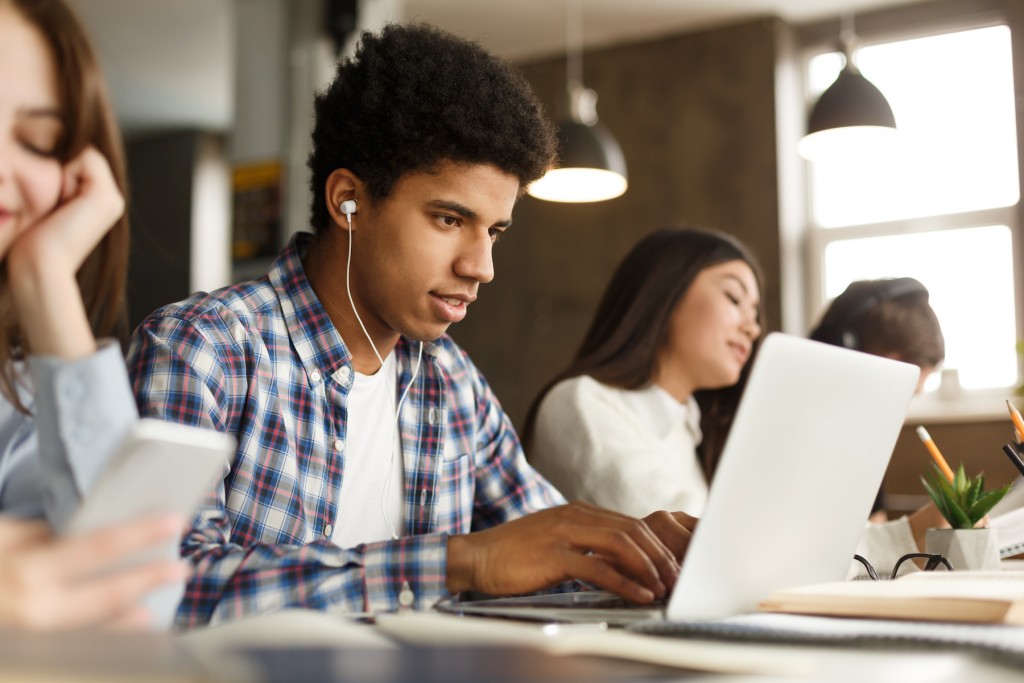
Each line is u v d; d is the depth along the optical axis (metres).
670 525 1.15
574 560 0.98
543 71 6.15
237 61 4.55
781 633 0.69
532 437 2.15
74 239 0.83
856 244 5.40
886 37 5.46
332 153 1.45
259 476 1.32
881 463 1.08
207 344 1.28
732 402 2.36
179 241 6.17
